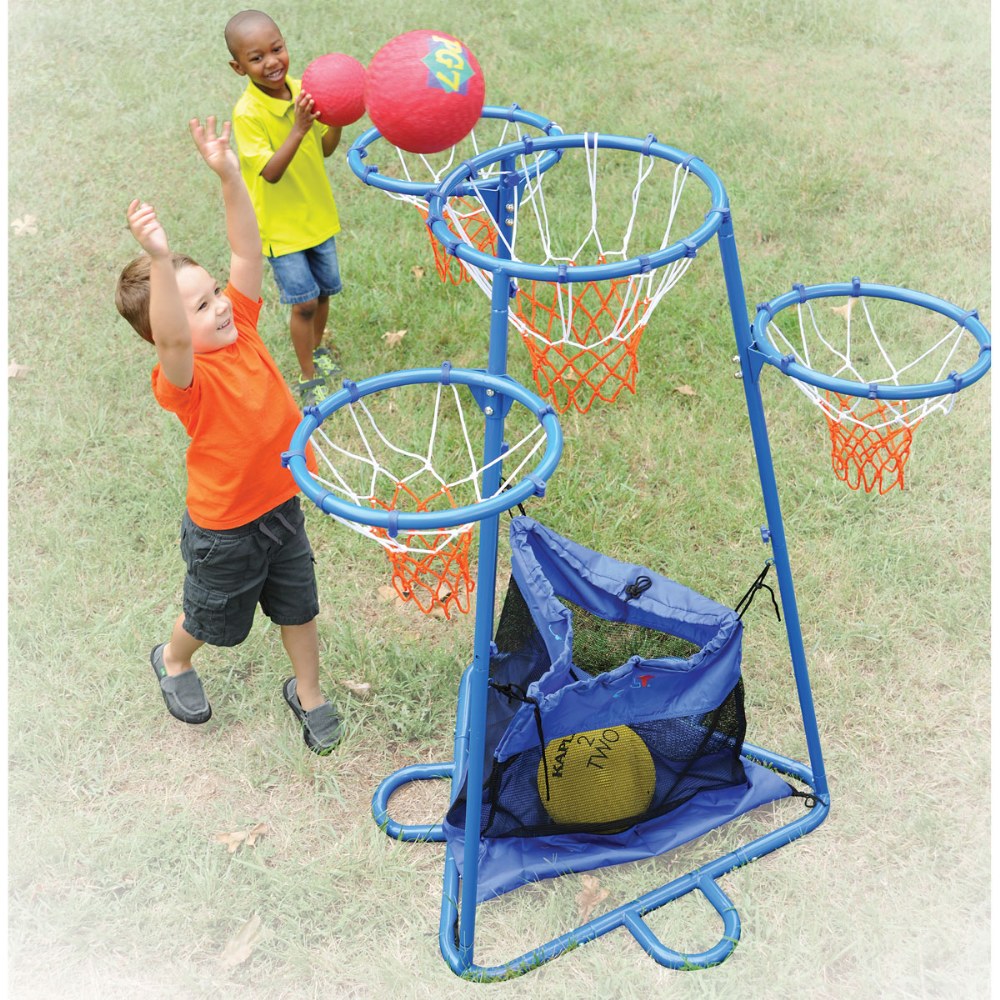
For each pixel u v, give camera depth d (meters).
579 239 5.94
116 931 3.22
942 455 4.64
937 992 3.01
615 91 7.36
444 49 2.64
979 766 3.57
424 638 4.11
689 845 3.45
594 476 4.70
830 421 3.23
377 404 5.09
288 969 3.13
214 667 4.00
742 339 2.95
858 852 3.37
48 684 3.94
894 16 8.16
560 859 3.37
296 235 4.79
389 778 3.62
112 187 6.68
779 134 6.83
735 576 4.23
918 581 4.18
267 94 4.60
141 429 5.05
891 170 6.51
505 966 3.10
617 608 3.54
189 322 3.01
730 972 3.06
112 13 8.62
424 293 5.72
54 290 5.91
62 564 4.35
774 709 3.79
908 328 5.29
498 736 3.48
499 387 2.62
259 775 3.66
